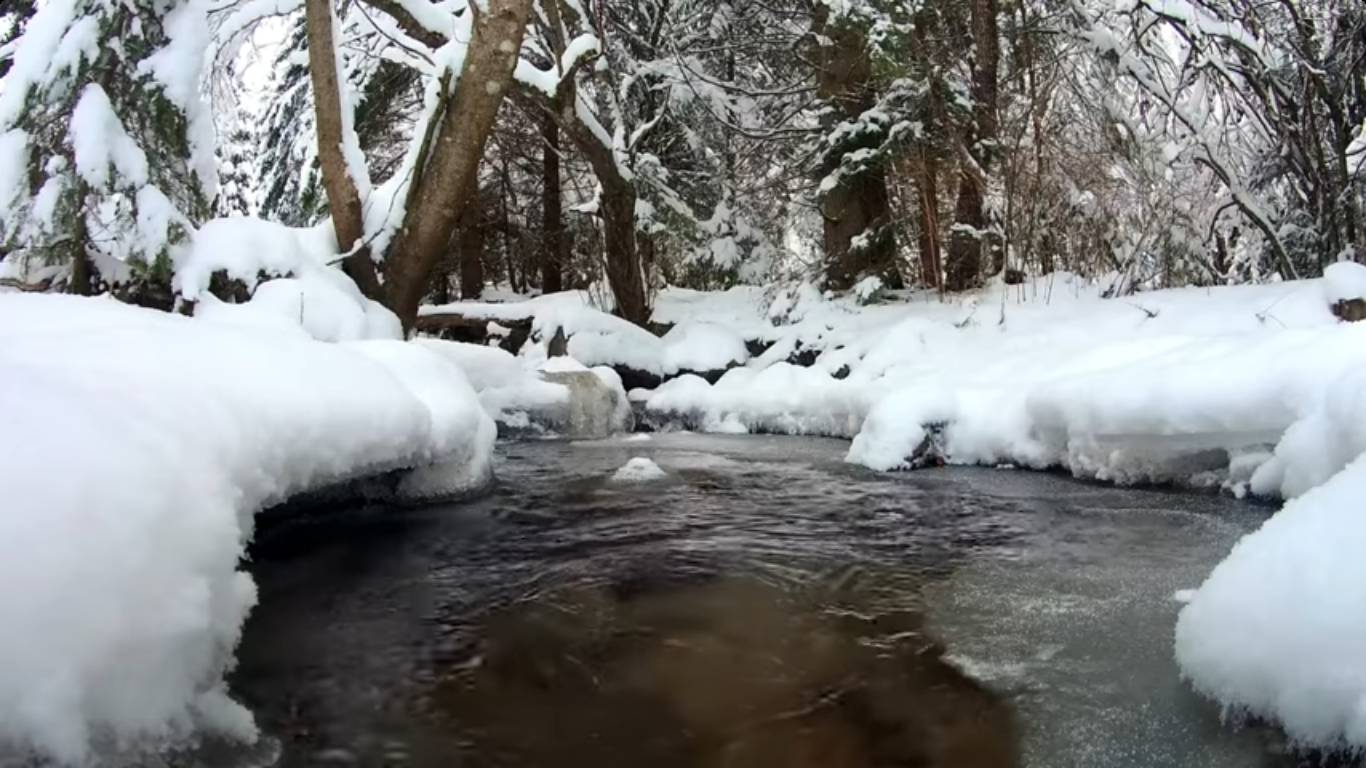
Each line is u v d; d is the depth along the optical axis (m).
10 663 1.47
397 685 2.61
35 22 6.78
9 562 1.53
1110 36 10.21
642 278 12.05
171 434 2.29
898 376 7.88
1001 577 3.64
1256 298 6.87
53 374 2.36
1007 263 9.85
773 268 14.10
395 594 3.48
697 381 9.91
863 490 5.58
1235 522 4.38
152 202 6.61
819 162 11.12
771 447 7.68
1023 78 10.70
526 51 12.59
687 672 2.72
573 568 3.84
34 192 6.63
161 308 6.84
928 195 10.12
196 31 7.31
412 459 4.45
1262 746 2.03
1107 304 7.88
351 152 7.50
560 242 16.45
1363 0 9.42
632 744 2.26
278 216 14.33
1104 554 3.94
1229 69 9.89
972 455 6.41
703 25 14.15
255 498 2.82
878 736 2.28
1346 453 3.87
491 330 11.64
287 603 3.36
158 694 1.79
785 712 2.43
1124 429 5.23
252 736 2.15
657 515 4.91
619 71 13.82
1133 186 10.34
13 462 1.71
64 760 1.52
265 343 3.77
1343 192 9.83
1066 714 2.35
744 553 4.08
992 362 7.28
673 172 14.79
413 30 9.17
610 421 8.91
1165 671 2.57
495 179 18.48
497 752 2.21
